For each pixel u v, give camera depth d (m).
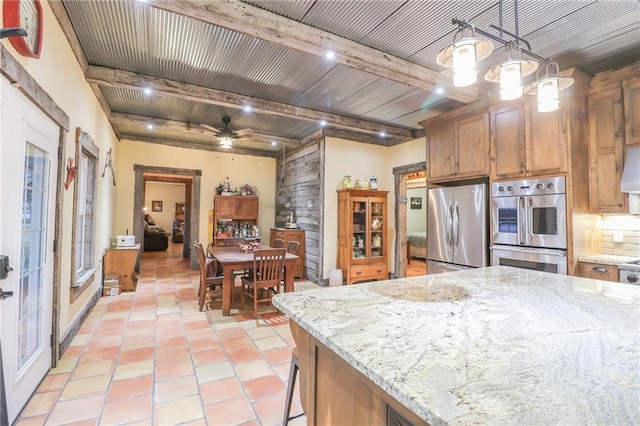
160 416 2.00
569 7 2.47
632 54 3.20
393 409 0.85
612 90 3.28
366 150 6.23
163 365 2.67
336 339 1.04
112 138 5.68
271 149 7.79
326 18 2.67
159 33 2.96
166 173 6.98
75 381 2.39
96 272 4.38
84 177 4.05
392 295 1.60
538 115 3.44
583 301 1.50
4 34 1.60
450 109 4.77
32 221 2.23
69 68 2.88
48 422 1.93
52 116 2.40
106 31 2.94
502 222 3.71
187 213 8.97
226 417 2.01
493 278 2.05
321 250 5.75
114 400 2.17
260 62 3.45
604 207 3.30
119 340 3.16
